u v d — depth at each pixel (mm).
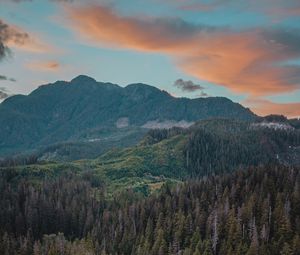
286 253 170750
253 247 174500
